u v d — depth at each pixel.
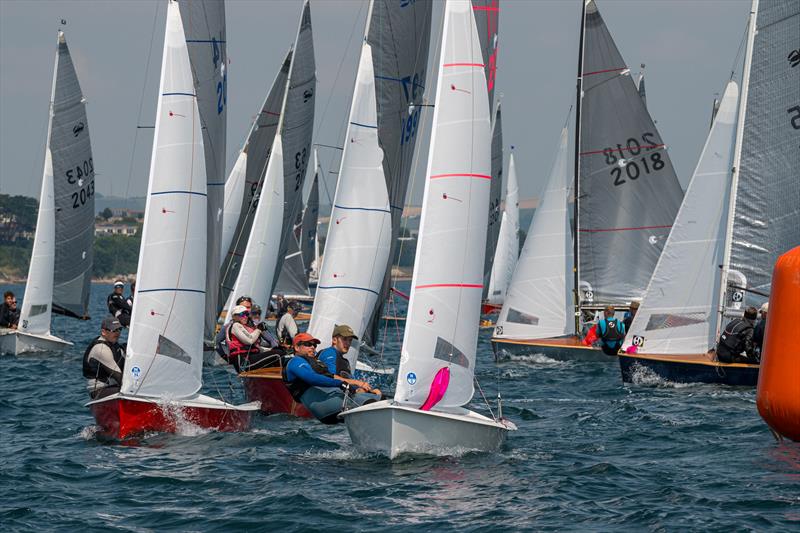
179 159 57.78
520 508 41.69
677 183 112.31
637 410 68.44
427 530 38.72
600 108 112.88
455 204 50.62
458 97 50.91
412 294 50.09
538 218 111.75
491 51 91.81
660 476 47.41
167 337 56.94
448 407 51.16
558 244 111.31
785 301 53.88
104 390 57.47
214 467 49.03
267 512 41.03
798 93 82.06
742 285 83.94
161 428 56.56
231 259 108.00
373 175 72.38
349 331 58.41
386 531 38.56
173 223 57.38
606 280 113.50
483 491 44.31
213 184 92.25
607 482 46.28
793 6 82.31
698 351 85.00
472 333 51.16
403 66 80.12
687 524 39.25
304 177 101.31
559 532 38.44
